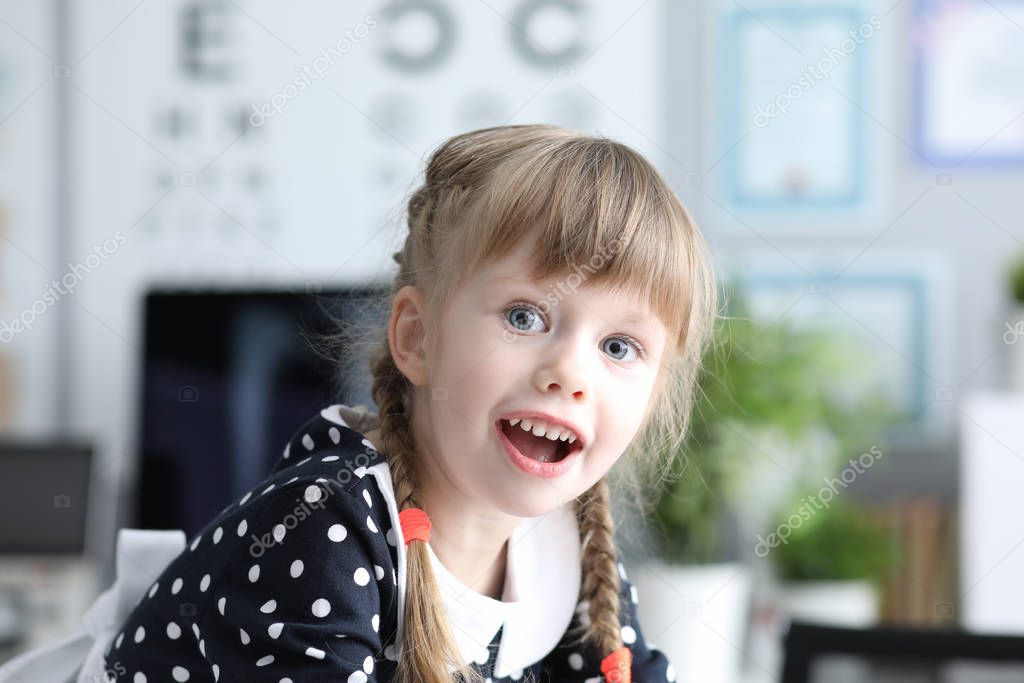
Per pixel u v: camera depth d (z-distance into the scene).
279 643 0.66
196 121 2.50
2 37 2.46
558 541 0.83
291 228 2.51
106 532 2.36
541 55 2.50
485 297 0.69
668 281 0.71
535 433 0.69
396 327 0.77
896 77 2.51
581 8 2.50
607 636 0.82
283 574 0.68
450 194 0.75
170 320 2.26
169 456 2.24
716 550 2.17
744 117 2.51
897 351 2.50
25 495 2.09
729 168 2.51
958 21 2.51
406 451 0.75
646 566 2.10
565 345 0.69
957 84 2.52
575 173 0.72
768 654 2.26
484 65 2.50
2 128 2.46
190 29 2.50
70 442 2.32
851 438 2.33
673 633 2.09
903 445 2.48
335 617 0.67
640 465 0.92
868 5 2.51
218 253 2.50
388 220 1.22
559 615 0.82
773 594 2.31
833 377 2.35
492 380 0.68
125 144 2.49
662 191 0.74
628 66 2.50
